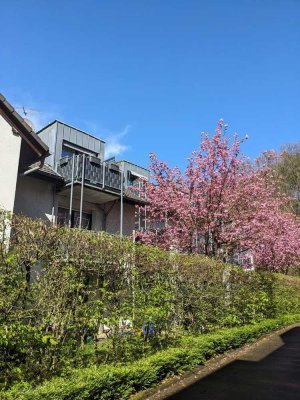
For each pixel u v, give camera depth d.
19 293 4.62
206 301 8.95
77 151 18.19
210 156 13.12
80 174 14.59
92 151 18.80
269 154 19.67
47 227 5.28
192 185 13.16
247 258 14.42
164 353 6.45
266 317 12.55
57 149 16.97
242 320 10.76
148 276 7.12
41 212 13.09
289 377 6.48
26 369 4.54
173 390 5.68
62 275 5.21
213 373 6.72
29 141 10.39
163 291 7.26
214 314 9.22
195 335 8.32
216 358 7.77
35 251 4.99
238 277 10.76
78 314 5.36
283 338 10.61
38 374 4.68
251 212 13.28
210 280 9.20
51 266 5.11
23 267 4.81
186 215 12.84
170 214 13.77
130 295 6.41
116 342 5.93
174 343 7.35
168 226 13.41
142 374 5.48
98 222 16.52
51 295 5.02
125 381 5.16
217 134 13.38
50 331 4.95
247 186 13.45
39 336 4.63
